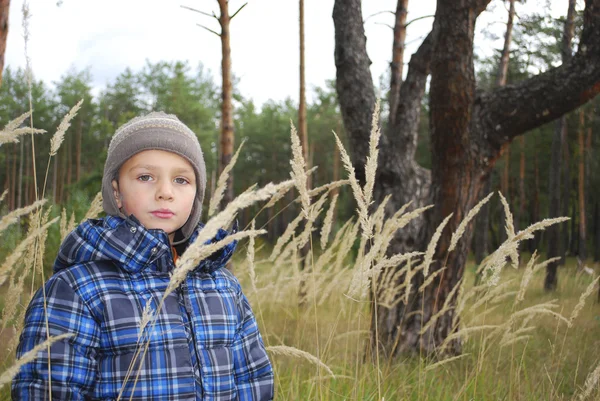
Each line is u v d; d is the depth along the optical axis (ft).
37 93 146.20
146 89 164.55
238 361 5.36
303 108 33.50
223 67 19.86
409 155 19.61
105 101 169.07
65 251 4.75
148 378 4.51
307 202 6.39
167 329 4.69
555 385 13.14
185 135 5.15
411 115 19.61
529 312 11.09
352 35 20.02
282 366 12.89
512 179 98.58
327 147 148.97
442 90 16.26
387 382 12.03
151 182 4.98
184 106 137.39
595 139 72.08
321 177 152.46
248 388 5.34
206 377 4.85
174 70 144.36
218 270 5.60
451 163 16.63
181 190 5.09
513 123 16.49
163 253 4.81
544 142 80.33
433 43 16.63
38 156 145.07
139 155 4.95
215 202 9.41
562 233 78.64
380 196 19.48
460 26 15.98
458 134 16.35
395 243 18.47
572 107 16.06
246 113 183.21
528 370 14.35
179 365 4.65
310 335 13.56
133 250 4.67
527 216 114.42
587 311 26.61
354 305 13.20
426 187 19.57
